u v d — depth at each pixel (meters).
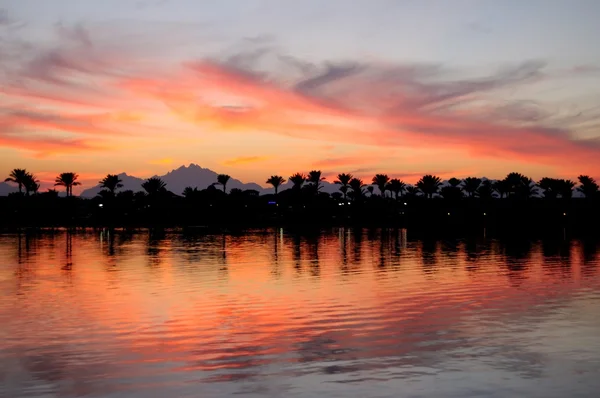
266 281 17.97
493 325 10.88
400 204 118.56
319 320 11.61
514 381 7.44
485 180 118.44
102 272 20.83
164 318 11.92
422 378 7.63
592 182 99.94
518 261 23.98
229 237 49.44
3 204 108.06
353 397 6.93
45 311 12.77
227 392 7.18
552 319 11.37
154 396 7.06
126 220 103.62
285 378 7.74
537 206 97.06
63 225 87.19
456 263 23.39
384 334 10.28
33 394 7.17
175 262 24.86
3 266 23.23
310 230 67.06
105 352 9.18
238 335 10.34
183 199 118.44
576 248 31.92
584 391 7.03
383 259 25.78
